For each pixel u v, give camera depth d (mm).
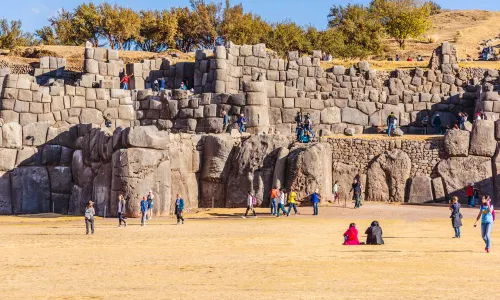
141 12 82562
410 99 47875
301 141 40281
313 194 33938
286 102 46469
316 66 47906
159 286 14672
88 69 46125
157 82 47781
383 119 47406
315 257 19031
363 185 40312
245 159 39156
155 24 80812
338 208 36156
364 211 34969
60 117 43469
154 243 23062
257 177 38750
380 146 40750
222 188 39594
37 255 20047
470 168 39562
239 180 39031
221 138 39938
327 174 38875
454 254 19516
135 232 27328
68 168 41375
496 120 40344
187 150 39500
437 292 13641
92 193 38469
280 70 47656
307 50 75625
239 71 47281
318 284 14664
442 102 47781
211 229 28016
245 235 25328
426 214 33719
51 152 41594
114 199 35750
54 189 41156
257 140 39406
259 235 25312
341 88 47719
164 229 28516
